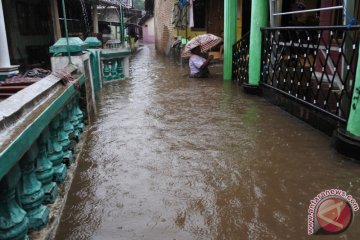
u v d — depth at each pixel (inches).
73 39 234.2
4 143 81.1
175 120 255.8
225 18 430.3
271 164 174.2
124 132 229.8
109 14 1176.2
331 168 168.4
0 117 88.4
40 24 640.4
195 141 209.0
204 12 703.1
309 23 383.6
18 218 93.4
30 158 105.4
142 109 293.1
